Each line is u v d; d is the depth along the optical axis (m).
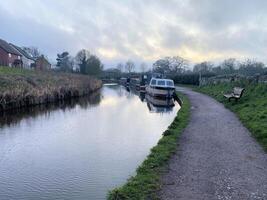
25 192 9.84
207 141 12.49
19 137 17.39
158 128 19.56
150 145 15.06
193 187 7.96
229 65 79.94
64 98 38.53
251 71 48.72
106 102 37.72
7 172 11.73
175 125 15.77
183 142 12.41
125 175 10.96
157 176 8.69
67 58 119.56
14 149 14.93
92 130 19.12
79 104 34.47
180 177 8.63
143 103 36.72
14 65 74.62
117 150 14.30
